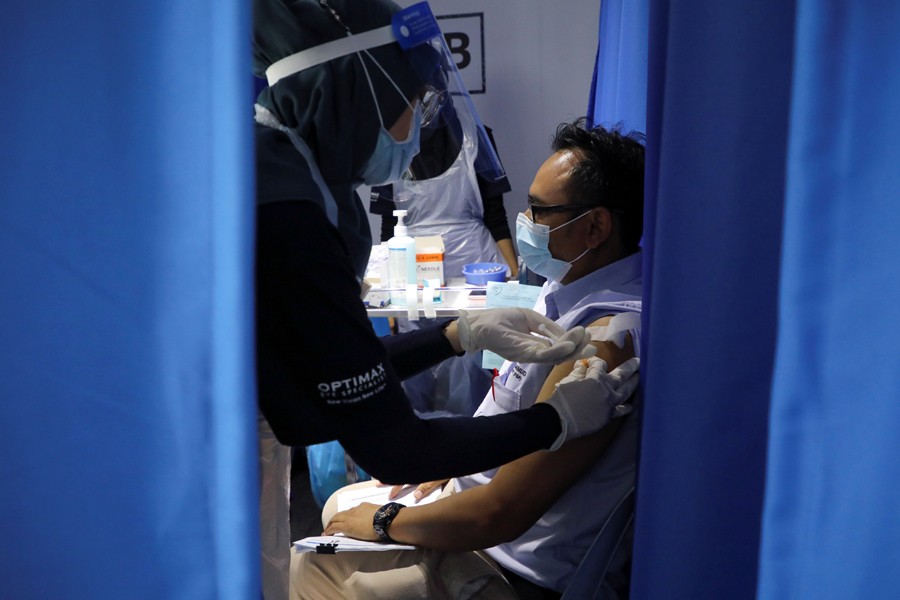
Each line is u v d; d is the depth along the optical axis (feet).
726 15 2.33
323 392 3.26
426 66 3.72
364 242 4.01
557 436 3.91
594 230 4.70
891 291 2.05
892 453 2.14
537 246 4.79
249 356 2.00
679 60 2.42
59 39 1.95
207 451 2.09
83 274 2.04
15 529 2.17
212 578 2.15
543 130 13.89
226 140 1.91
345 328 3.21
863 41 1.95
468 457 3.58
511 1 13.24
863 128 1.98
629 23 5.31
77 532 2.17
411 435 3.44
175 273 2.03
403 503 5.39
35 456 2.14
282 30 3.41
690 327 2.54
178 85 1.96
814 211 2.03
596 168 4.59
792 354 2.11
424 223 10.33
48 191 2.01
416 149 4.02
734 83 2.36
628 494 4.04
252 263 1.97
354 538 4.80
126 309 2.05
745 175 2.41
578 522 4.34
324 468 8.21
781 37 2.31
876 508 2.17
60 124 1.98
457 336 4.74
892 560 2.20
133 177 2.00
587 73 13.48
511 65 13.58
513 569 4.63
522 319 4.51
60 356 2.08
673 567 2.69
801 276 2.06
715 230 2.46
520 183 14.24
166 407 2.09
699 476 2.60
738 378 2.54
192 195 1.99
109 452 2.12
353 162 3.75
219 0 1.87
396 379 3.46
